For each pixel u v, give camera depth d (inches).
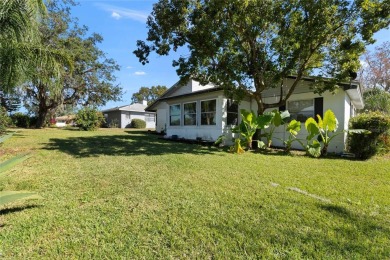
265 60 379.9
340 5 309.7
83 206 132.7
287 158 311.7
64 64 307.7
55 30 677.3
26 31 225.9
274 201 142.7
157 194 152.5
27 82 266.1
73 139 485.1
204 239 99.9
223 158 297.0
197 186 170.7
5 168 106.7
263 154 350.0
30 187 163.8
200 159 281.9
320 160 299.0
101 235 102.5
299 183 184.5
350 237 102.0
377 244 96.9
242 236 102.2
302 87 430.0
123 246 94.8
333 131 356.5
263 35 378.9
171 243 96.9
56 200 140.8
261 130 475.8
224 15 341.4
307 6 313.7
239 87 381.1
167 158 283.3
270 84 382.3
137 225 111.4
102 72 880.3
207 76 387.5
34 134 570.9
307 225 112.6
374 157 330.6
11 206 131.0
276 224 113.2
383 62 975.0
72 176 193.5
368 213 127.5
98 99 903.1
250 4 316.8
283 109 456.8
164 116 791.1
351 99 469.7
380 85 1002.1
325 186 177.6
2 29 213.0
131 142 466.6
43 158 271.3
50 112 935.7
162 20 360.8
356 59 331.0
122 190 159.6
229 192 158.1
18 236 100.7
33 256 88.1
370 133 315.3
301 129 425.4
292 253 90.4
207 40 347.9
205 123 508.1
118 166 233.8
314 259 87.2
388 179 200.8
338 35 330.3
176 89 650.2
